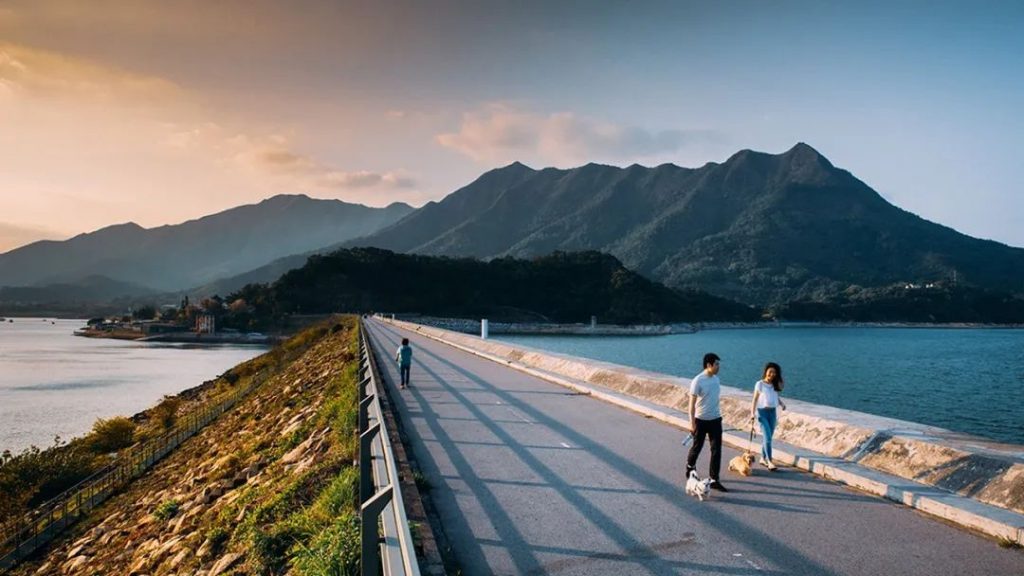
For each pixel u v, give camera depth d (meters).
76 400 56.19
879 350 115.69
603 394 15.82
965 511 6.51
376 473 6.32
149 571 10.41
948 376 68.00
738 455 9.71
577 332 172.62
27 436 40.44
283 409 22.86
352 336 44.16
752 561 5.72
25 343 149.75
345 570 5.46
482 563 5.77
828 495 7.66
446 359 28.00
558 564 5.73
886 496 7.50
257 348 136.12
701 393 7.96
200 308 195.12
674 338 161.75
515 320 183.38
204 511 12.66
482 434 11.52
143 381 71.62
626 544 6.19
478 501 7.62
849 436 9.04
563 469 9.06
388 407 13.98
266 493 10.58
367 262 189.62
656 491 7.98
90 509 19.09
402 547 4.11
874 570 5.46
